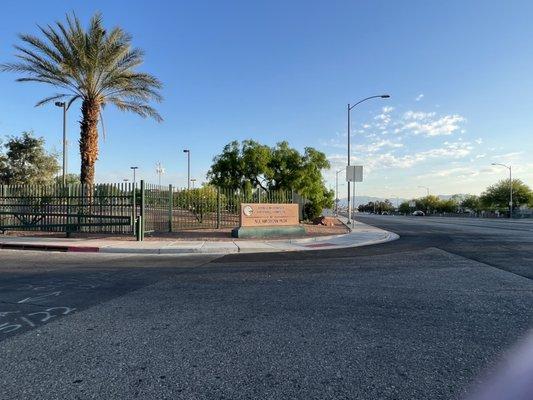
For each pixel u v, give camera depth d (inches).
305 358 176.9
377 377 158.2
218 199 895.7
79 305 261.3
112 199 716.7
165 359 175.2
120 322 225.8
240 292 299.1
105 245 586.9
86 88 837.2
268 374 160.9
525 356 178.7
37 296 285.9
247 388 149.3
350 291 303.1
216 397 142.6
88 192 738.8
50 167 1357.0
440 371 163.5
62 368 166.1
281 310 250.8
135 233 685.3
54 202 754.2
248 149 1541.6
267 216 761.0
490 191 3373.5
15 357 177.2
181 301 272.1
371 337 203.0
